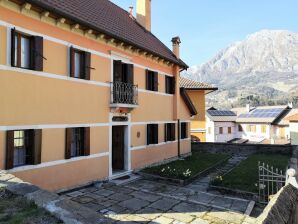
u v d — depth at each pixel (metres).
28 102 9.05
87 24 10.80
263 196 10.16
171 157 18.38
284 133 49.53
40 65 9.41
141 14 20.45
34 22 9.37
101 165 12.14
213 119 53.25
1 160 8.26
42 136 9.52
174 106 18.80
